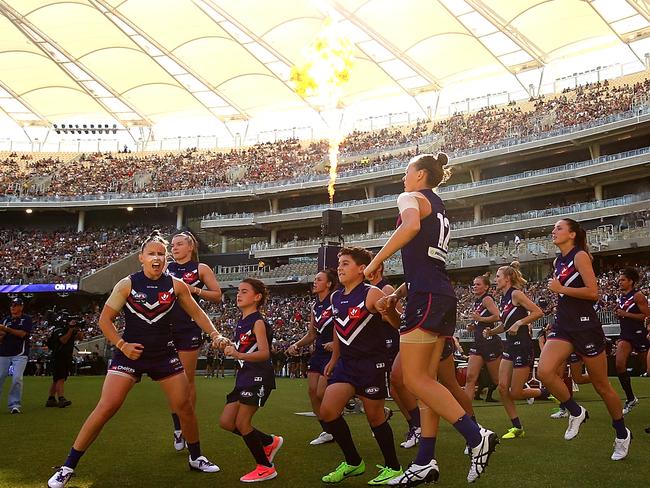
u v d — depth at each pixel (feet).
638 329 31.14
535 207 131.44
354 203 145.07
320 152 173.17
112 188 169.27
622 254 109.91
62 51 151.94
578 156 130.41
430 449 14.32
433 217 14.06
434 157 14.74
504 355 24.56
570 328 19.36
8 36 149.07
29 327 35.22
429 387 13.48
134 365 16.10
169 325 16.65
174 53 153.07
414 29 138.92
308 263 145.18
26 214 168.76
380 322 16.65
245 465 18.67
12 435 25.08
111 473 17.46
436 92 168.86
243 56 153.38
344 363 16.79
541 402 39.91
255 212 165.17
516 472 17.08
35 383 65.77
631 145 124.67
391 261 131.64
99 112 190.08
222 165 176.45
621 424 18.90
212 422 30.19
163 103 181.68
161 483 16.15
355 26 136.87
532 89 155.12
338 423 16.55
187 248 23.36
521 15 130.52
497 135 140.56
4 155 188.14
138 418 31.83
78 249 156.56
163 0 132.87
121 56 157.07
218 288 23.12
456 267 121.08
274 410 36.63
